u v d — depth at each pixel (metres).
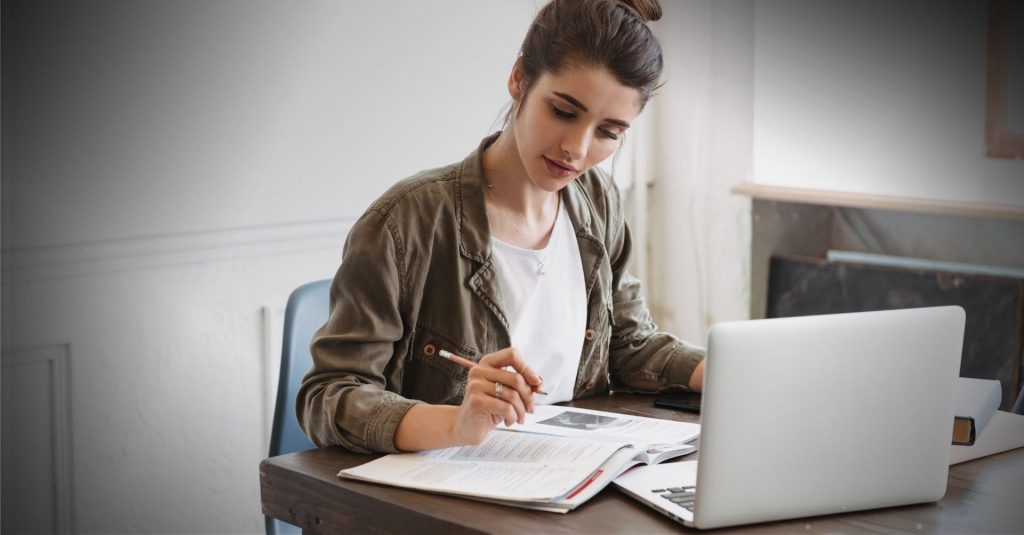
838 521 1.24
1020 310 2.77
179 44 2.21
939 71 2.83
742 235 3.31
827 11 3.03
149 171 2.19
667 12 3.34
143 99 2.16
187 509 2.36
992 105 2.74
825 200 3.07
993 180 2.77
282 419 1.78
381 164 2.63
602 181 1.86
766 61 3.18
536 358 1.72
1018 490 1.35
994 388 1.54
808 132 3.13
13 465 2.06
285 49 2.39
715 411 1.15
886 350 1.22
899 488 1.27
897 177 2.96
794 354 1.17
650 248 3.53
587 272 1.78
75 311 2.12
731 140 3.29
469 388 1.33
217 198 2.31
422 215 1.60
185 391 2.32
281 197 2.43
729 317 3.38
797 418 1.19
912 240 3.09
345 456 1.43
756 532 1.19
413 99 2.68
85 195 2.10
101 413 2.18
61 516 2.14
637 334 1.87
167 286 2.26
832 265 3.14
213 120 2.28
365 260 1.54
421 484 1.29
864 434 1.23
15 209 2.00
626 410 1.69
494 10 2.85
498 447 1.41
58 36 2.03
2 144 1.97
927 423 1.26
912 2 2.86
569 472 1.29
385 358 1.56
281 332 2.48
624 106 1.48
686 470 1.35
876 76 2.96
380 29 2.57
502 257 1.66
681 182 3.42
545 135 1.49
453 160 2.81
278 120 2.40
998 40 2.70
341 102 2.52
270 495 1.41
